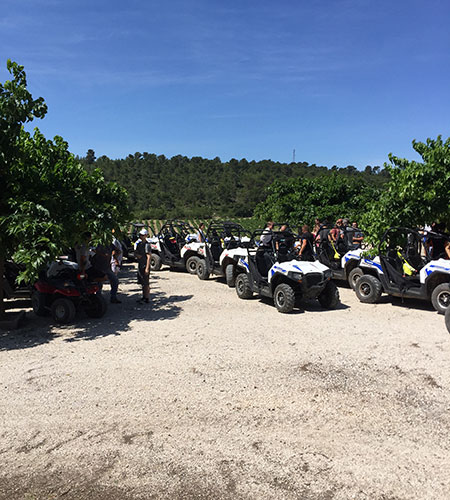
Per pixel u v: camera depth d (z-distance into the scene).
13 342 6.08
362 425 3.64
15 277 8.51
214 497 2.77
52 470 3.07
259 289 8.44
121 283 11.22
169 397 4.21
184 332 6.47
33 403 4.12
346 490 2.81
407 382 4.50
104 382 4.59
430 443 3.36
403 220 8.48
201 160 153.75
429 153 8.08
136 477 2.98
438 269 7.51
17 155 6.62
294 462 3.13
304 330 6.56
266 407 3.98
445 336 6.17
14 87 6.41
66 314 6.93
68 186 7.19
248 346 5.76
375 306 8.38
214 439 3.45
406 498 2.73
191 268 12.58
